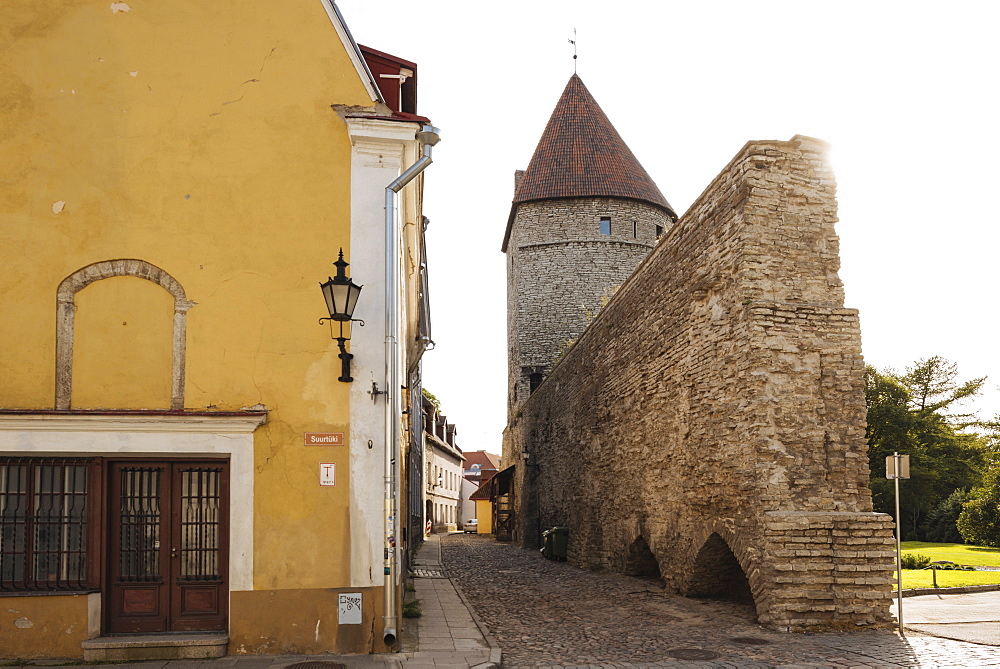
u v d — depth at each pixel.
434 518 56.19
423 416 45.09
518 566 23.55
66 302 9.09
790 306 12.09
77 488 9.08
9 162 9.18
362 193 9.60
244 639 8.83
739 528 12.04
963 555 26.23
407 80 11.84
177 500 9.27
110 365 9.06
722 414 12.88
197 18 9.66
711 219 13.71
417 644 9.66
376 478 9.19
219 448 9.01
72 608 8.72
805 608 10.86
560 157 42.81
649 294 17.16
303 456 9.12
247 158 9.52
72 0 9.50
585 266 41.47
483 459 94.94
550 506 30.06
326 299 8.88
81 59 9.43
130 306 9.18
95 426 8.83
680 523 14.75
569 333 41.16
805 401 11.86
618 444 19.53
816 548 11.05
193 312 9.23
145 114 9.45
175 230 9.32
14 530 8.95
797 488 11.55
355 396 9.27
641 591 15.73
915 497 39.03
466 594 15.99
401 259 11.82
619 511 19.33
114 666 8.34
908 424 39.88
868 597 10.95
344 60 9.79
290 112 9.64
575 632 11.05
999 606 13.39
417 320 22.31
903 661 8.68
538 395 33.59
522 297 42.16
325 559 9.01
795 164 12.60
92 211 9.23
